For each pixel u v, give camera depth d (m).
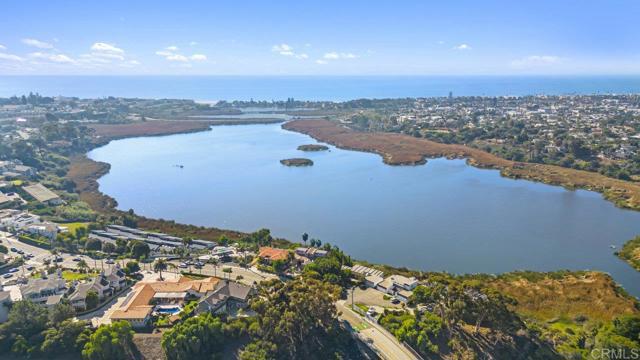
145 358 112.44
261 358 108.31
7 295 128.38
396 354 111.62
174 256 175.25
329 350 113.19
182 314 124.44
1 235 193.62
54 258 170.25
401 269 164.38
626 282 160.50
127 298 138.12
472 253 186.88
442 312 123.44
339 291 134.25
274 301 122.69
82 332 117.50
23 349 113.88
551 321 129.25
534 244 196.12
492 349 112.38
